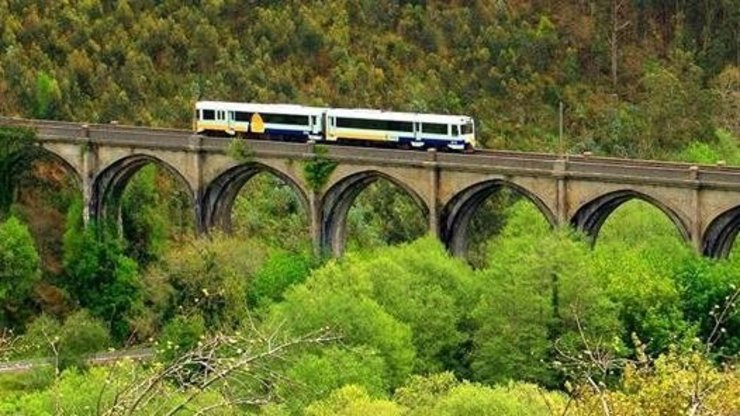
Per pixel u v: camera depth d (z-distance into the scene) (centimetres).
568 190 12650
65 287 13950
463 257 13412
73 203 14712
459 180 13212
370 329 9462
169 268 13100
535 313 10181
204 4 19862
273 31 19850
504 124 19838
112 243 14075
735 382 4959
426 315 10419
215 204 14388
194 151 14262
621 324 10394
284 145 13912
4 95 17200
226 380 3603
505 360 10038
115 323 13412
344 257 12319
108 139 14612
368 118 14162
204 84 18812
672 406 4894
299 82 19450
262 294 12469
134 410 3391
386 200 17125
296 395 8006
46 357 10669
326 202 13850
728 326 10588
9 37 17838
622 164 12538
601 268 11081
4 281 13388
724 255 12150
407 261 11219
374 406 7612
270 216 16662
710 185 11962
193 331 9838
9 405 8062
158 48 19100
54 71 17762
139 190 15250
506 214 16538
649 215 13988
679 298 10862
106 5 19250
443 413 7619
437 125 13800
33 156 15000
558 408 5078
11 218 13688
